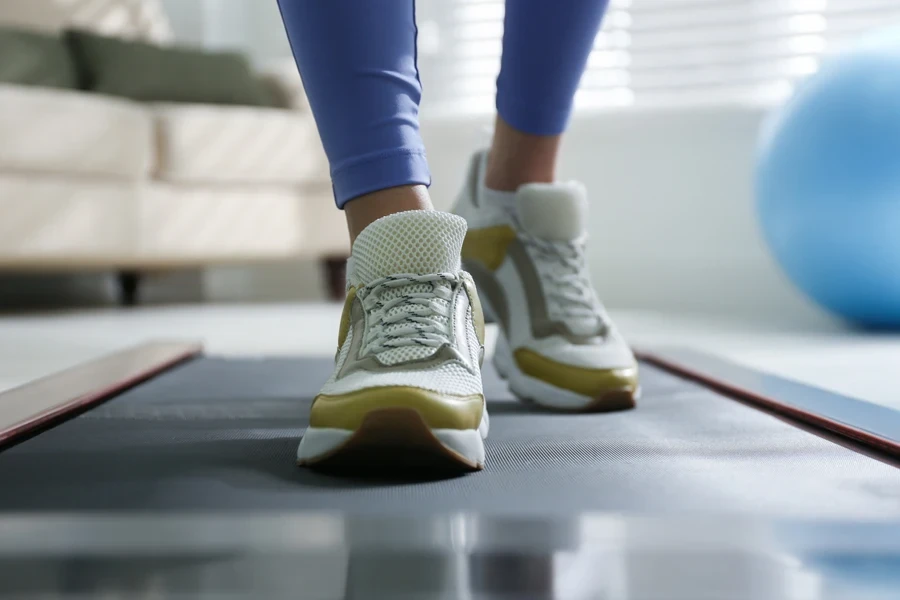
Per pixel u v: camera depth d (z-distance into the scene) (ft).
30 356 5.95
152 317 9.03
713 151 9.72
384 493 2.14
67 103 8.58
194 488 2.20
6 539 1.83
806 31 9.63
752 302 9.70
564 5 3.01
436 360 2.41
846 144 6.72
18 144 8.22
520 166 3.48
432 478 2.30
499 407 3.49
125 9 11.38
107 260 9.14
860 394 4.24
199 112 9.65
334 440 2.26
